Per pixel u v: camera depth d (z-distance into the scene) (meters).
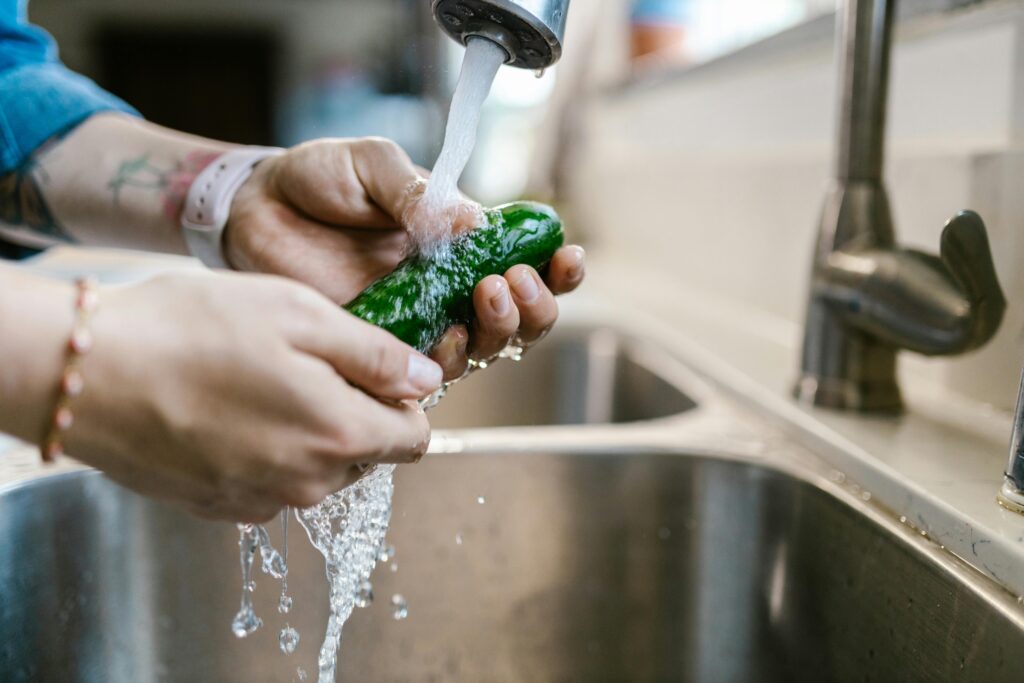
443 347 0.49
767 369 0.77
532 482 0.64
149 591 0.60
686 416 0.70
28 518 0.56
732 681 0.62
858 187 0.62
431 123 1.86
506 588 0.65
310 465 0.39
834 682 0.55
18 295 0.35
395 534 0.63
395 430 0.40
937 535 0.49
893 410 0.65
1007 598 0.44
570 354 1.03
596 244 1.67
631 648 0.64
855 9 0.60
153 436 0.37
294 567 0.61
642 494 0.64
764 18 1.23
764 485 0.60
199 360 0.36
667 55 1.46
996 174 0.62
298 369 0.37
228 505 0.41
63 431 0.37
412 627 0.64
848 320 0.63
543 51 0.44
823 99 0.85
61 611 0.57
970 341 0.55
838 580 0.55
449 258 0.48
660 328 0.97
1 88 0.67
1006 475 0.49
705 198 1.13
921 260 0.58
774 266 0.95
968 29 0.68
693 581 0.63
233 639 0.61
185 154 0.66
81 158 0.67
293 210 0.61
